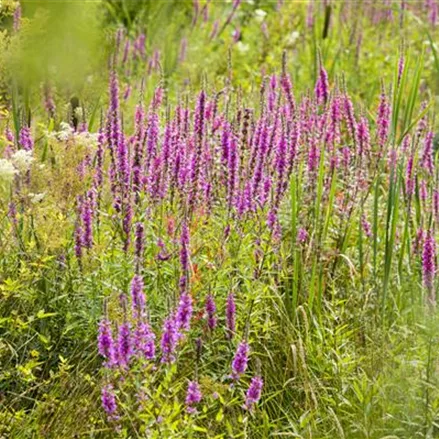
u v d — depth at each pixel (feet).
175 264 29.19
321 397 27.37
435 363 28.22
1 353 27.84
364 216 35.47
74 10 32.55
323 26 58.49
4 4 33.24
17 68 32.07
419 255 33.04
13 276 29.78
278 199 31.07
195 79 53.11
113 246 30.55
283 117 31.96
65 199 29.30
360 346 30.81
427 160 35.68
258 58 57.82
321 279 30.83
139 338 24.39
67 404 25.93
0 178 27.68
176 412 23.80
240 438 26.23
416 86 34.01
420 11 63.77
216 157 33.60
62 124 30.25
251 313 28.91
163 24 58.03
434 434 27.17
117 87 31.27
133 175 31.48
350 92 51.37
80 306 29.73
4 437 25.03
